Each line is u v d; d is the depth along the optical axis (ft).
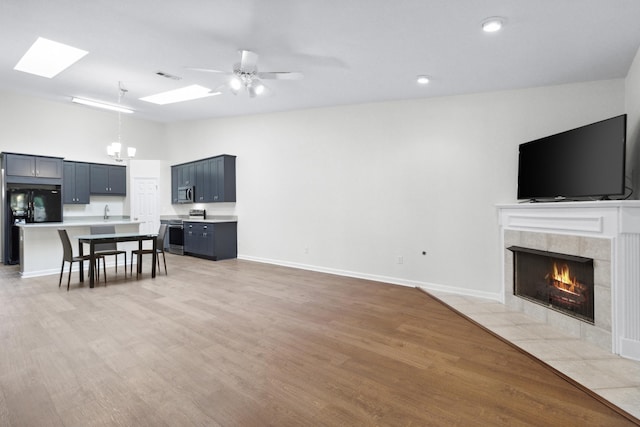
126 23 9.98
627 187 10.33
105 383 6.72
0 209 20.30
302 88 14.33
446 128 14.12
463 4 7.82
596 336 8.62
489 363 7.75
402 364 7.68
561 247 9.78
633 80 10.10
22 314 10.91
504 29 8.69
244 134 21.85
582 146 9.52
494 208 13.11
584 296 9.23
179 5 8.84
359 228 16.57
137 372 7.18
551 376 7.15
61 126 22.18
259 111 20.16
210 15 9.21
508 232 12.13
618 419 5.70
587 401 6.23
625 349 7.93
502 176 12.94
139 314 10.98
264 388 6.61
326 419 5.67
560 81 11.73
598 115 11.39
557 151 10.38
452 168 13.98
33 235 16.94
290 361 7.77
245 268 19.07
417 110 14.80
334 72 12.41
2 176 20.02
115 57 12.59
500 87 12.66
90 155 23.49
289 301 12.60
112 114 24.43
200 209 25.38
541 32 8.71
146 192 26.25
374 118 16.02
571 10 7.69
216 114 21.75
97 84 16.10
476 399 6.30
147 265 20.08
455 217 13.96
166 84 15.84
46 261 17.33
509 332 9.57
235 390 6.53
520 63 10.58
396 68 11.75
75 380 6.82
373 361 7.81
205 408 5.93
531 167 11.44
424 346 8.67
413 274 14.98
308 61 11.64
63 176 21.65
